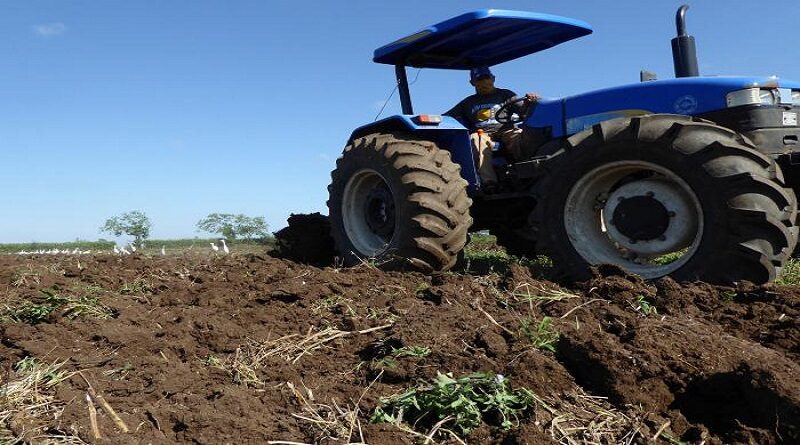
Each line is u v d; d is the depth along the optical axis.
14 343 2.94
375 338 2.85
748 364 2.10
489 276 3.72
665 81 4.23
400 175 4.64
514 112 5.25
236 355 2.72
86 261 5.98
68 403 2.22
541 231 4.11
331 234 5.51
